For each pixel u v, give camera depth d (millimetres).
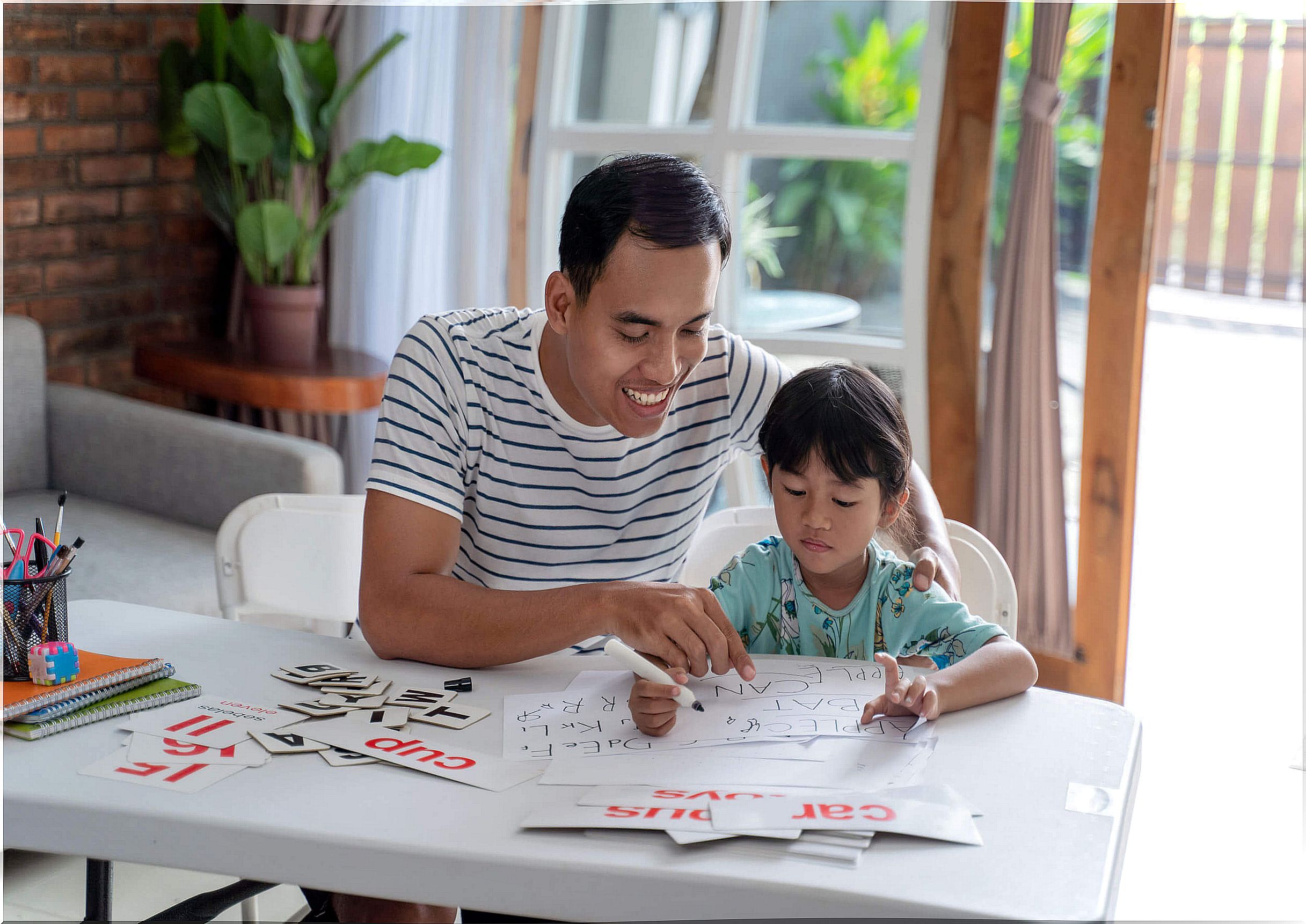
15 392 2709
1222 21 6602
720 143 2775
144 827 855
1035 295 2562
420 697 1073
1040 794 889
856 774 913
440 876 807
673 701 992
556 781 909
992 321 2625
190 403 3572
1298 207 6617
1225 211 6805
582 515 1348
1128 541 2494
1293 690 2885
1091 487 2512
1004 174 2561
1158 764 2514
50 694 988
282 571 1601
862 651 1265
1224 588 3467
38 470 2777
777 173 2768
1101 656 2555
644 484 1360
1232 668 2998
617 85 2904
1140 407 2459
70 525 2533
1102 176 2400
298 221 3000
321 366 3023
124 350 3363
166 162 3406
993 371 2633
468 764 939
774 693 1088
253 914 1620
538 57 2926
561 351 1252
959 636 1174
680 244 1055
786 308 2814
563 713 1046
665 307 1070
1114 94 2361
